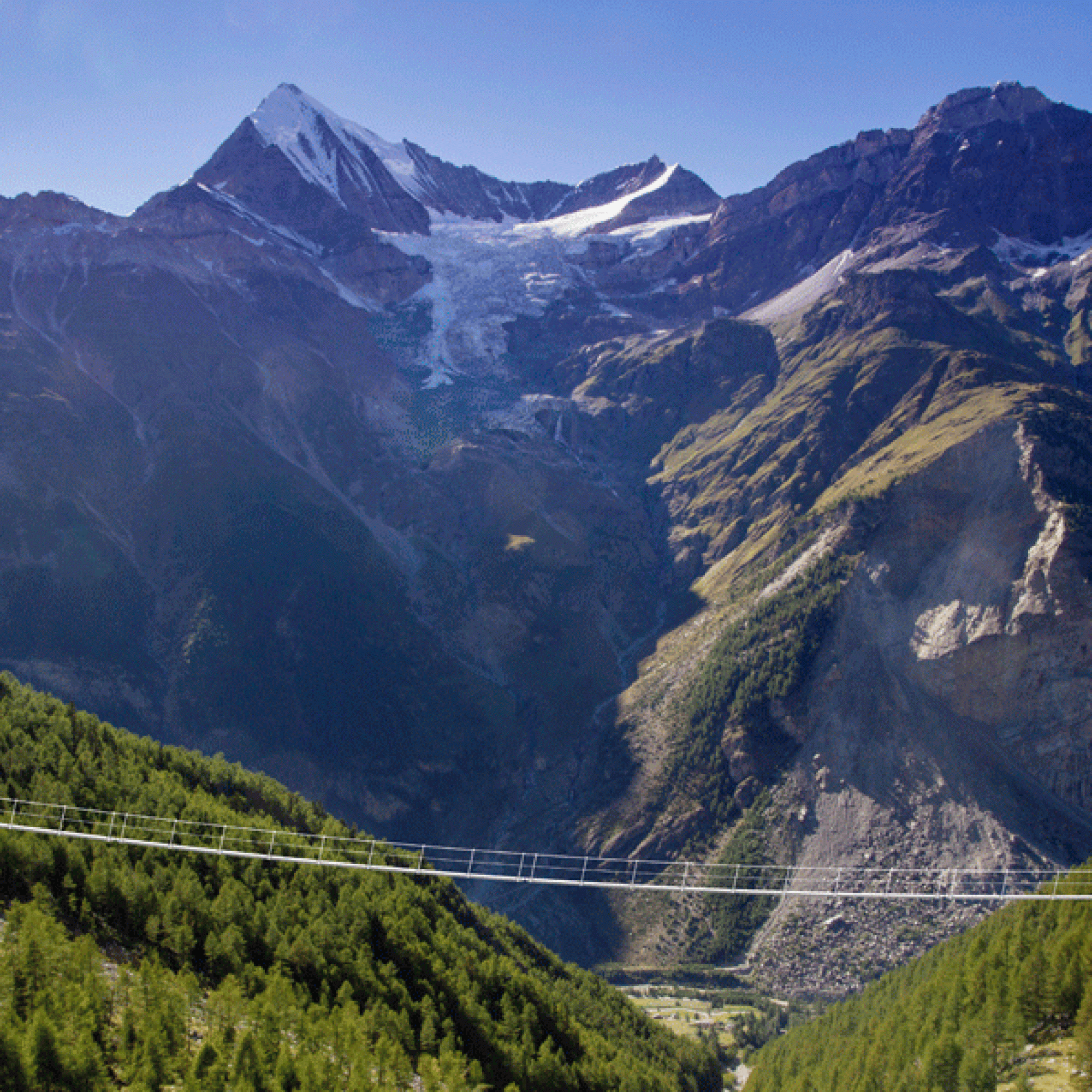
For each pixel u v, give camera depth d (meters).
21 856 93.75
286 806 141.00
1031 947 115.88
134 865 102.75
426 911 125.12
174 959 92.94
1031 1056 99.94
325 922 106.88
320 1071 77.75
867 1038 119.69
